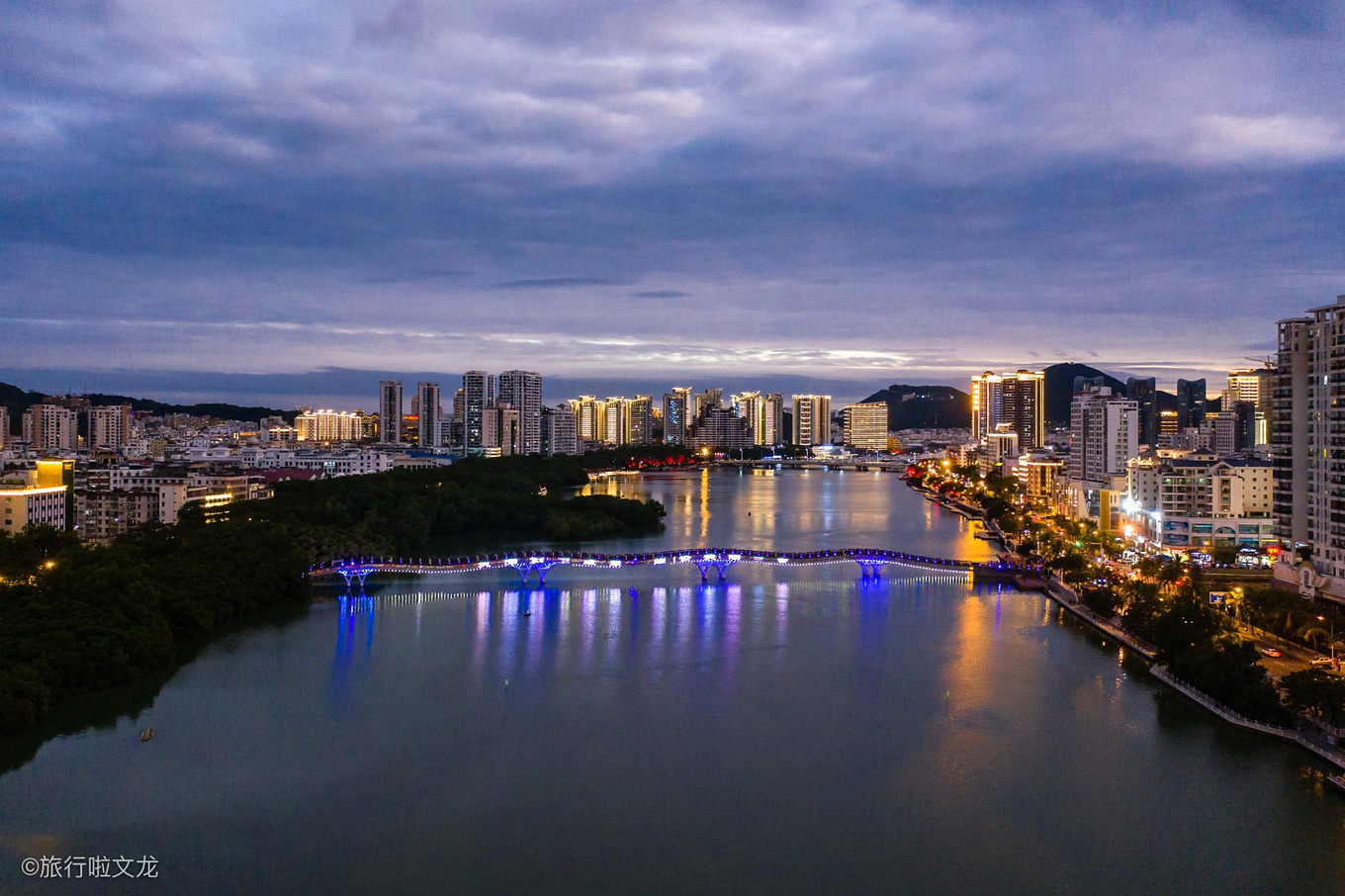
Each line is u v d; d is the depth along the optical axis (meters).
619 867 168.00
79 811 185.12
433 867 167.50
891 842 176.88
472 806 188.88
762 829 181.12
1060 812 187.50
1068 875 166.50
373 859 169.75
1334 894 161.25
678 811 187.75
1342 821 183.62
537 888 161.88
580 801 191.38
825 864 169.50
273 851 172.25
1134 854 172.62
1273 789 196.00
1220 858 171.75
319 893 159.88
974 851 174.12
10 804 187.38
